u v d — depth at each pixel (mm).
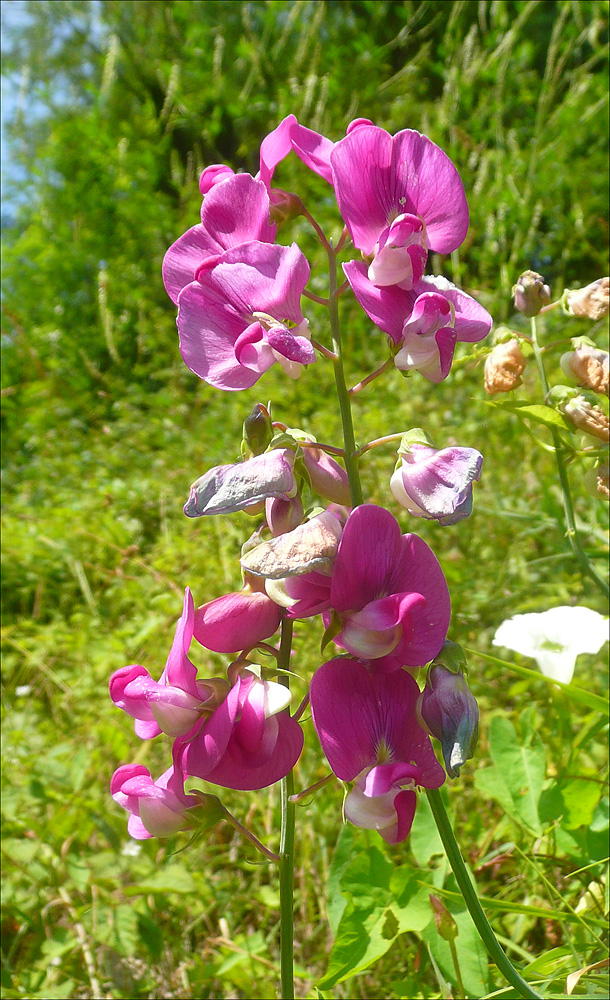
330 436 534
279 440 142
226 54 1146
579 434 235
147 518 609
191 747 142
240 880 296
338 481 151
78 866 259
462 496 137
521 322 665
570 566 426
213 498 135
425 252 146
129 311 995
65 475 704
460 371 586
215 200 156
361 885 205
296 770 307
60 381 918
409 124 978
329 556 135
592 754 291
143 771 162
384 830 139
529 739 254
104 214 1111
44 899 271
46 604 538
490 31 1020
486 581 428
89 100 1319
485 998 177
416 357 144
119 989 256
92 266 1090
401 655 141
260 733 141
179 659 145
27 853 264
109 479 667
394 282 148
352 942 196
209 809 155
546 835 250
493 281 754
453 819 229
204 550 486
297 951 264
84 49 1308
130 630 411
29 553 539
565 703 274
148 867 259
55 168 1182
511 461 526
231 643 150
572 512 246
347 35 1151
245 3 1090
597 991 183
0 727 343
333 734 141
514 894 261
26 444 830
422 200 152
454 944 190
